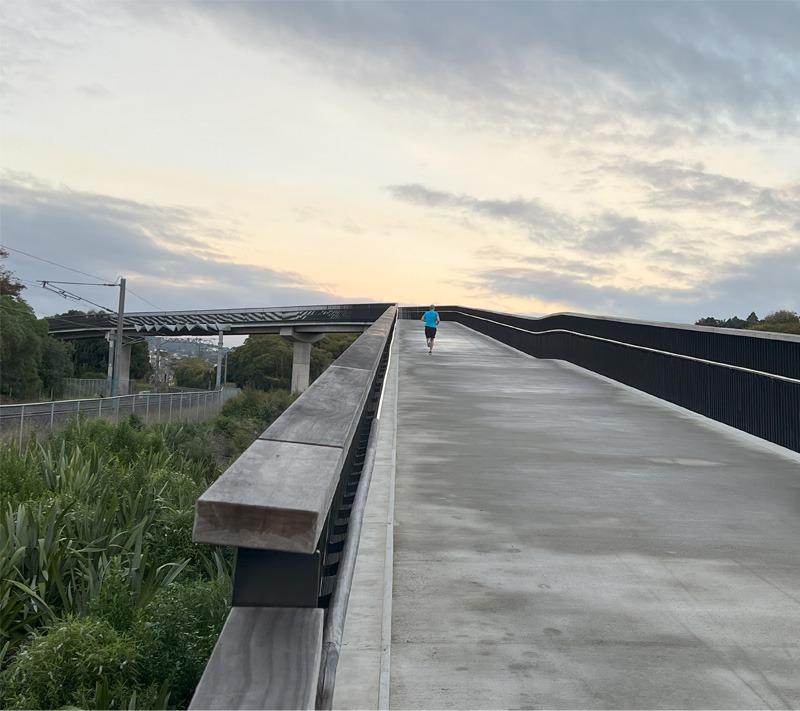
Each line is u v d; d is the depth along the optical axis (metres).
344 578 2.46
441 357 24.53
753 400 10.83
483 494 6.94
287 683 1.50
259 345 125.88
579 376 19.05
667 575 5.00
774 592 4.75
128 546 8.69
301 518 1.66
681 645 3.96
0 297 63.56
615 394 15.34
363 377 4.49
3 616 7.12
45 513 9.41
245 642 1.62
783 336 9.98
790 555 5.47
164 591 6.50
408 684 3.47
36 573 8.16
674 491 7.30
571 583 4.80
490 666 3.66
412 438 9.73
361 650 3.71
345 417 2.91
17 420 23.23
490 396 14.57
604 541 5.68
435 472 7.79
